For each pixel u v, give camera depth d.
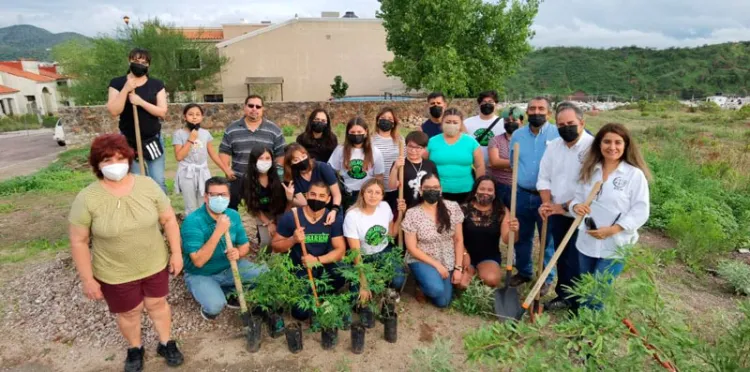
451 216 4.14
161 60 25.53
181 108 16.36
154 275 3.16
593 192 3.24
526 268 4.57
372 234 4.07
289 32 26.97
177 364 3.35
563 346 2.21
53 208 7.59
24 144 20.97
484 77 23.12
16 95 42.78
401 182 4.44
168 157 12.85
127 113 4.45
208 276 3.93
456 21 21.81
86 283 2.92
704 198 6.91
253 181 4.59
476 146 4.73
